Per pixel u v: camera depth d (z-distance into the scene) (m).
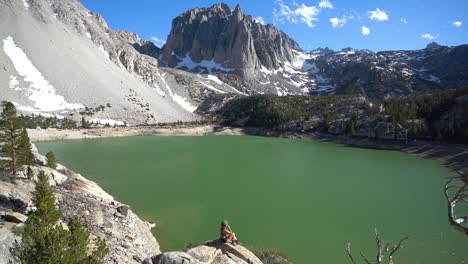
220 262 13.66
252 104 182.12
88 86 174.75
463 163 77.44
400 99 143.38
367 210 41.22
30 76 160.12
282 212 39.75
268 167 71.38
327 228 34.59
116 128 136.00
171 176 59.12
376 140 112.69
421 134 104.88
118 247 23.50
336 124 131.38
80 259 15.40
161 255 13.66
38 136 111.94
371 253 28.53
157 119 179.12
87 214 28.36
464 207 42.94
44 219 16.91
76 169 62.62
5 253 16.64
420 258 27.20
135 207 39.75
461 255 27.80
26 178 33.97
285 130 145.38
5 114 34.09
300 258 27.39
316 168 71.50
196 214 38.06
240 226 34.56
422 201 45.81
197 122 169.62
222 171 65.38
